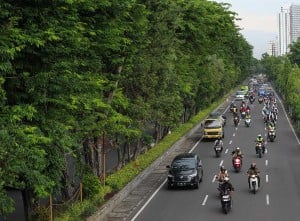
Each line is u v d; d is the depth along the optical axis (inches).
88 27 820.6
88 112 822.5
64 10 678.5
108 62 987.9
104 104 815.1
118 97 1034.1
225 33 2049.7
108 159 1530.5
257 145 1499.8
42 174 620.7
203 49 1921.8
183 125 2180.1
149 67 1171.9
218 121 1941.4
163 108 1368.1
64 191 903.1
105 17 844.0
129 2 876.0
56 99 661.9
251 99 3737.7
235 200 962.1
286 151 1600.6
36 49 641.6
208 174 1248.2
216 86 2659.9
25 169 549.3
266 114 2503.7
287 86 3243.1
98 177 1005.2
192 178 1069.1
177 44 1561.3
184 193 1045.8
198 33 1754.4
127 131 1003.3
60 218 754.8
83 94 751.1
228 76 3474.4
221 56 3378.4
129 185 1077.1
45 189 624.4
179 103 1541.6
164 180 1199.6
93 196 904.3
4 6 596.1
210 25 1806.1
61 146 649.6
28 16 628.1
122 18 914.7
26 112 603.8
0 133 522.3
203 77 2186.3
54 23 648.4
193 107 2348.7
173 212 882.1
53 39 626.8
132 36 999.0
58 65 646.5
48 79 633.0
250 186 1023.0
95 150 1048.8
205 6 1758.1
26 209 730.2
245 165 1362.0
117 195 978.7
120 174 1127.6
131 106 1144.2
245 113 2682.1
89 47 808.9
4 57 548.4
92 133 894.4
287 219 810.8
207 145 1779.0
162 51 1277.1
